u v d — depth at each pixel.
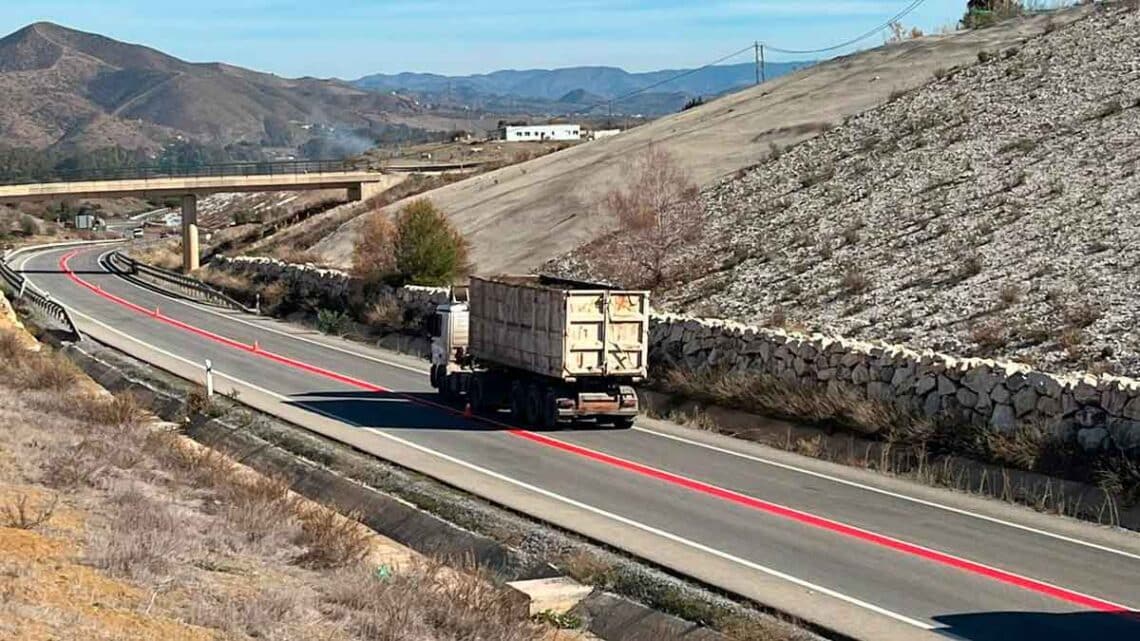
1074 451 20.94
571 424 28.45
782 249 41.84
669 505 20.20
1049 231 35.31
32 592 11.61
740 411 27.88
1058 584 15.84
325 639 11.91
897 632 13.80
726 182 54.12
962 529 18.75
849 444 24.56
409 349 42.91
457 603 13.52
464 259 51.22
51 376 30.56
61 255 102.62
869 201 44.47
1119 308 27.98
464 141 173.75
